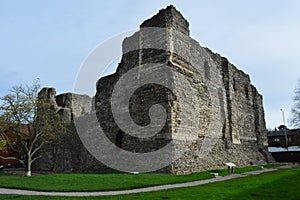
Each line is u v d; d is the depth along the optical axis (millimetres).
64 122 30109
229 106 28297
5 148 27453
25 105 25391
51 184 14289
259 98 37219
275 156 47031
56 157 29875
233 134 27781
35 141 27000
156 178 15688
